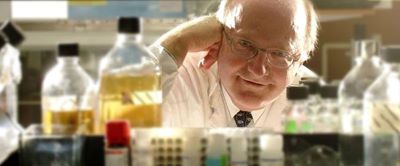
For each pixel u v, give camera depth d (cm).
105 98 102
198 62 127
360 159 97
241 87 120
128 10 204
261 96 120
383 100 110
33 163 98
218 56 125
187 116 119
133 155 94
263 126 105
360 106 117
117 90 102
